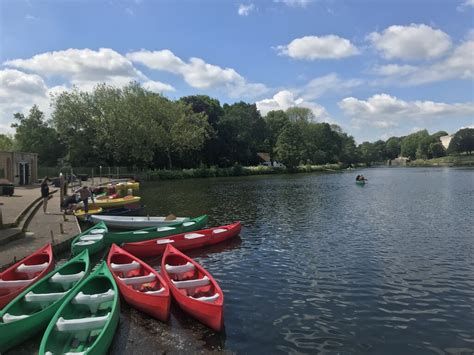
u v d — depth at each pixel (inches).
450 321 369.1
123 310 376.8
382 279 488.7
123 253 488.7
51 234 585.0
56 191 1422.2
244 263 563.8
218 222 916.0
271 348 316.8
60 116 2443.4
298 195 1526.8
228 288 457.7
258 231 798.5
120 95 2581.2
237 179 2721.5
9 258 489.4
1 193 1106.7
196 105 3393.2
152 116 2583.7
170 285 390.6
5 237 569.9
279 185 2090.3
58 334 295.6
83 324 299.7
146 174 2551.7
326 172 4077.3
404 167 5994.1
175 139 2664.9
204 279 397.7
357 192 1642.5
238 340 329.1
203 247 658.2
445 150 6540.4
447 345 325.1
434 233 759.1
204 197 1461.6
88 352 257.6
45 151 2603.3
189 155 3191.4
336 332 346.6
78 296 345.4
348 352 313.4
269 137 4411.9
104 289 400.8
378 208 1127.0
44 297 360.5
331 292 444.5
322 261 570.6
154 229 707.4
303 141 4365.2
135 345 314.8
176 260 483.2
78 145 2488.9
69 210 863.7
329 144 5068.9
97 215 877.8
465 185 1959.9
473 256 591.8
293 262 566.6
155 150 2834.6
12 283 403.9
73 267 447.2
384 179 2600.9
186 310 356.5
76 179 2016.5
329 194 1562.5
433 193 1553.9
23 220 729.0
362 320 371.2
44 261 489.1
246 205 1217.4
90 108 2522.1
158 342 319.9
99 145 2554.1
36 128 2613.2
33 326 320.5
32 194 1162.0
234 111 4106.8
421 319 373.7
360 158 6417.3
